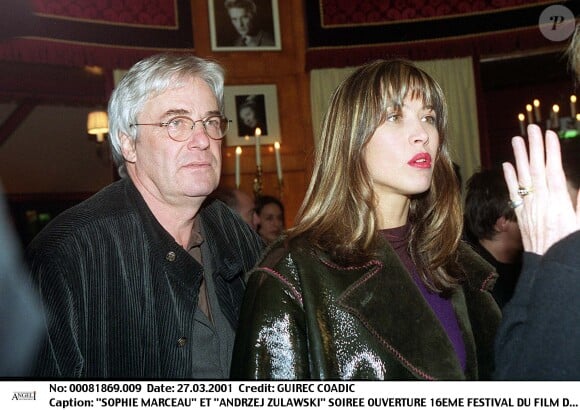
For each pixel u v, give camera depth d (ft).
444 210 6.13
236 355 5.47
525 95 25.35
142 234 6.38
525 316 4.46
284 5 23.50
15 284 3.37
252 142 22.79
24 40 18.31
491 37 21.40
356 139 5.62
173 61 6.50
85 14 19.47
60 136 27.02
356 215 5.60
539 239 4.64
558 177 4.61
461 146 21.89
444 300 5.91
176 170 6.33
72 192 27.17
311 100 22.21
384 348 5.28
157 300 6.22
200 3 22.76
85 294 5.93
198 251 6.93
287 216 23.03
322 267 5.46
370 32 21.95
